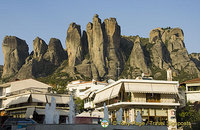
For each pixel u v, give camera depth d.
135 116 52.44
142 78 70.44
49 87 78.44
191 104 65.94
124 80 53.19
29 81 76.44
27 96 63.66
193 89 71.69
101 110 66.75
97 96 67.44
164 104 53.19
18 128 31.30
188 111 62.41
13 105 68.81
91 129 31.38
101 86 91.88
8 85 75.69
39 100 63.19
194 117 60.03
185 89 73.19
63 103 66.31
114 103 55.69
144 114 52.94
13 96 68.88
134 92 52.78
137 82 53.53
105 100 64.00
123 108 56.50
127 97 54.16
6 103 70.88
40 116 63.47
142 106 53.22
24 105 65.31
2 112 73.88
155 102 53.88
